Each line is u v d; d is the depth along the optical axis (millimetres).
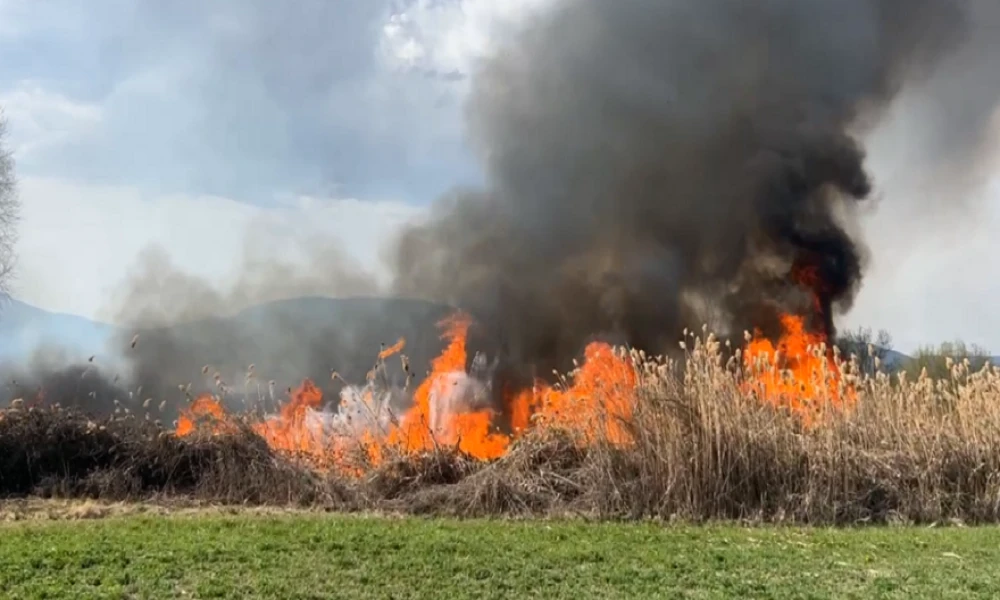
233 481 10516
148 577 6383
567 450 10805
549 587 6414
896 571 7152
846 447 10438
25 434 10867
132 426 11531
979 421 11070
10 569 6488
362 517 9352
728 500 9961
